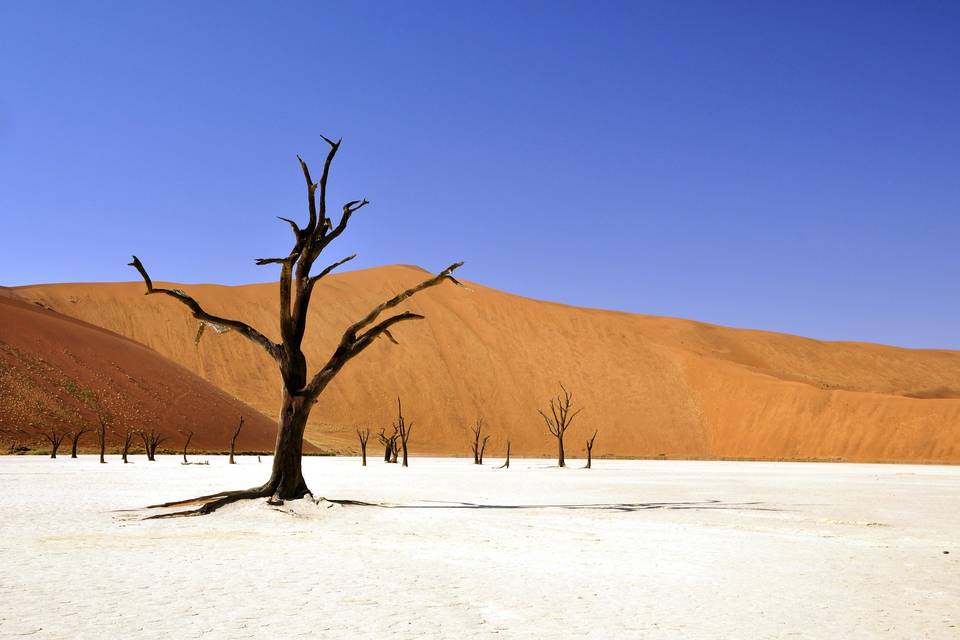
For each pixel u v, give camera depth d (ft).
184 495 77.20
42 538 45.06
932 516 66.33
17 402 219.61
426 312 430.61
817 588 32.68
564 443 355.36
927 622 26.68
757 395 359.66
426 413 362.12
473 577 34.24
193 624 24.72
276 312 426.51
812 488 105.81
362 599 29.09
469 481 113.39
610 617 26.76
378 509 63.87
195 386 283.59
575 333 423.64
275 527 52.44
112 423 233.55
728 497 86.89
